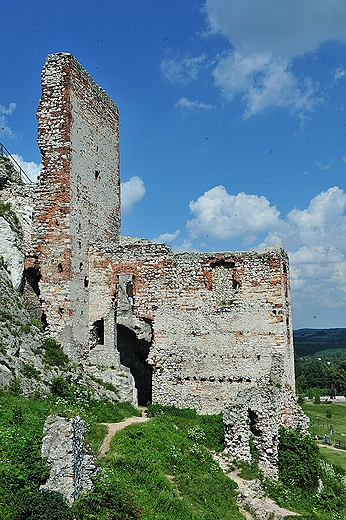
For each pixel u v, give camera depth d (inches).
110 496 380.2
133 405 768.9
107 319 812.0
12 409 459.5
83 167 816.9
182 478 503.2
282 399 724.0
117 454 493.0
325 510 593.9
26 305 711.1
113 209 945.5
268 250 800.3
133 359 995.9
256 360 772.6
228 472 591.8
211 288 815.1
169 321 809.5
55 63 784.9
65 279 740.7
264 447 657.0
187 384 788.0
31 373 576.4
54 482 351.6
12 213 752.3
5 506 322.0
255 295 790.5
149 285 821.9
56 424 369.7
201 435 652.1
